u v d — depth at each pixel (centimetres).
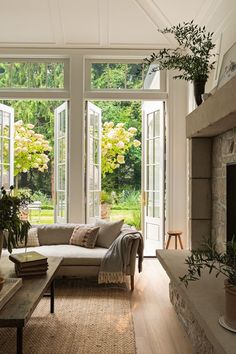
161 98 613
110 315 359
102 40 598
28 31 587
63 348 288
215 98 299
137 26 580
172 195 609
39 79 622
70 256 444
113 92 613
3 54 608
